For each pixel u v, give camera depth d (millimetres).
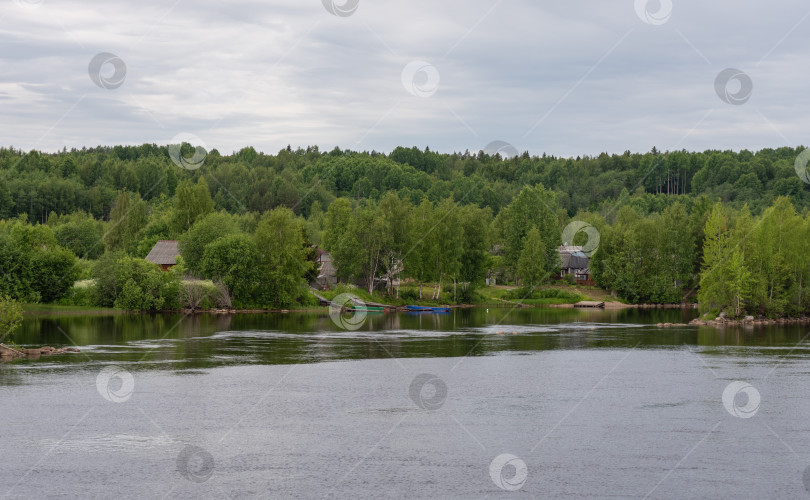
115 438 36281
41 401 43312
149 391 46688
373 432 38156
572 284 156375
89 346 66312
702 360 62125
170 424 38938
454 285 131250
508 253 155000
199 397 45344
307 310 114000
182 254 115312
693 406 44406
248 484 30406
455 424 39781
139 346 66875
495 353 65812
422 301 128875
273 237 111625
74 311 98375
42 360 57906
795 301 103750
